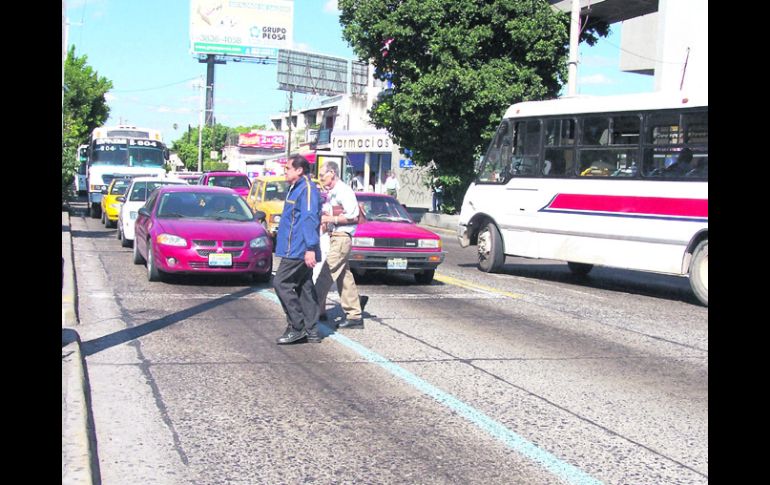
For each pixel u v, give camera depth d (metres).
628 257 13.05
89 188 31.14
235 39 78.94
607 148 13.43
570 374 7.50
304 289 8.58
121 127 32.75
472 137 30.17
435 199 38.47
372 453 5.21
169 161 33.59
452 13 29.05
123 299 11.34
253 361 7.72
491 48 29.62
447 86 28.34
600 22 31.81
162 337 8.76
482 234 15.92
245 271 12.73
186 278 13.63
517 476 4.87
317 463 5.01
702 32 23.80
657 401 6.61
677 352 8.62
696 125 12.16
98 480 4.62
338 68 76.69
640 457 5.26
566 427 5.87
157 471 4.84
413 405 6.34
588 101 13.82
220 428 5.67
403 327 9.72
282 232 8.42
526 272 16.27
